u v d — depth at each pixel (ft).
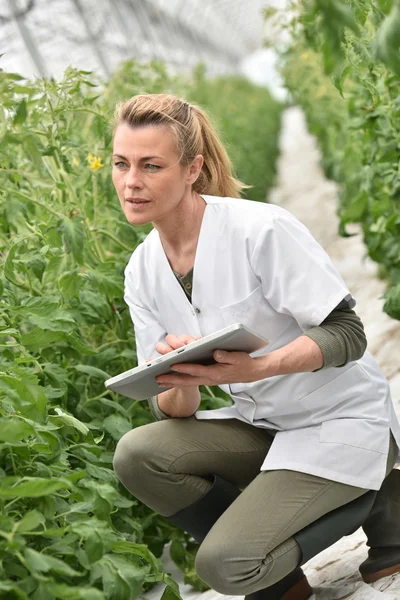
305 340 9.81
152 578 10.43
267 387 10.59
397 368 19.99
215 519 11.09
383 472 10.41
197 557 9.93
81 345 12.91
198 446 11.02
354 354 10.05
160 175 9.99
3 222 14.87
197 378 9.84
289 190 59.77
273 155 76.18
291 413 10.64
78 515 10.07
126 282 11.72
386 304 19.04
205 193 11.30
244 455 11.22
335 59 6.29
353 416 10.42
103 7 69.92
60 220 14.57
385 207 21.11
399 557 10.78
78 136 18.38
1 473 9.75
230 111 68.49
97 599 8.10
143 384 10.28
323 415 10.50
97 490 9.81
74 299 15.11
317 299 9.95
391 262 21.63
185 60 120.26
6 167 14.94
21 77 14.74
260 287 10.42
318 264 10.09
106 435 14.49
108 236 17.31
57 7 56.70
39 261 14.07
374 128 20.61
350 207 23.77
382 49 5.94
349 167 31.24
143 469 10.91
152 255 11.09
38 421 9.82
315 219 44.68
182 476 10.90
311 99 46.91
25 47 49.14
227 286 10.49
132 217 10.21
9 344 11.55
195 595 13.17
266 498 10.09
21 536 8.89
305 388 10.43
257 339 9.26
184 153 10.11
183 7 113.50
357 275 30.60
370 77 18.51
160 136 9.91
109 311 15.21
